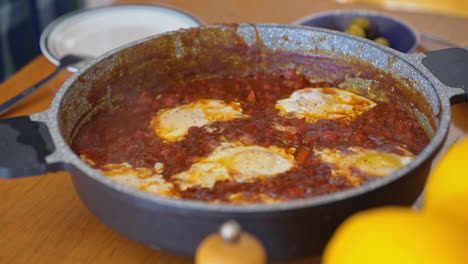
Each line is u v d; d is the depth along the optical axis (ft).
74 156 1.57
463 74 1.89
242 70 2.30
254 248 1.24
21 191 1.91
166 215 1.47
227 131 2.02
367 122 2.05
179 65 2.23
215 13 2.83
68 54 2.44
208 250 1.24
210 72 2.29
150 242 1.55
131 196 1.46
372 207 1.48
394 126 2.01
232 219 1.42
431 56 1.98
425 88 1.90
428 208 1.40
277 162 1.87
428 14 2.80
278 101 2.17
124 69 2.10
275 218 1.42
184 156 1.90
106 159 1.91
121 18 2.71
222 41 2.23
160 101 2.18
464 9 3.08
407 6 3.16
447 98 1.77
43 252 1.71
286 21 2.76
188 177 1.83
